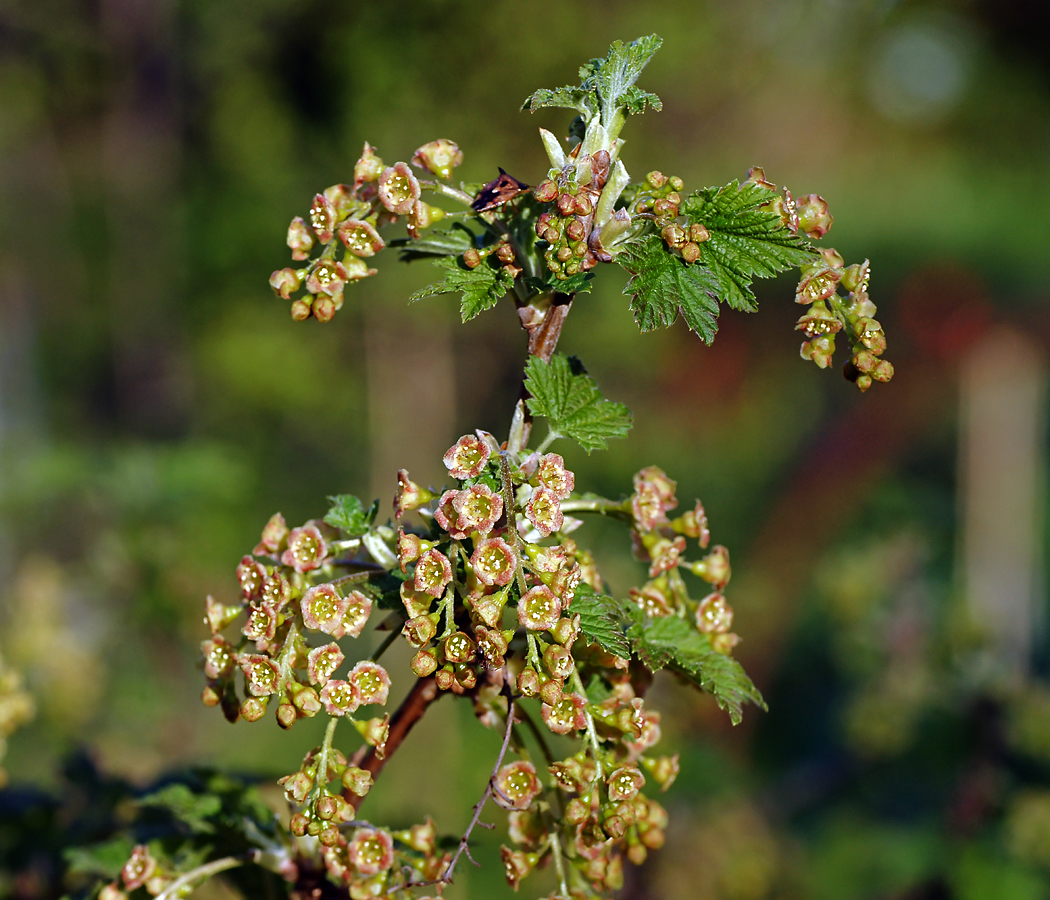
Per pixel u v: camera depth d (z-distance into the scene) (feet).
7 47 29.86
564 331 23.54
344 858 4.83
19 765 13.88
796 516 28.07
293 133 22.88
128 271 28.96
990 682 13.89
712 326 4.47
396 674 19.31
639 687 5.20
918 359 35.24
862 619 15.98
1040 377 29.91
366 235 4.64
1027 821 12.34
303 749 18.22
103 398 32.40
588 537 18.70
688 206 4.68
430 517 4.54
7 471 16.48
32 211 33.17
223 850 5.77
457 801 17.74
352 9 21.09
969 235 54.19
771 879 14.21
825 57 45.42
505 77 20.92
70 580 15.15
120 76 28.96
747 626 22.67
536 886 13.99
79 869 6.36
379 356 22.86
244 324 23.45
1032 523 24.80
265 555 4.79
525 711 5.04
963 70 71.20
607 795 4.39
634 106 4.48
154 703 15.01
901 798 14.48
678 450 30.91
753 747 19.54
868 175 57.98
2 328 31.96
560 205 4.29
